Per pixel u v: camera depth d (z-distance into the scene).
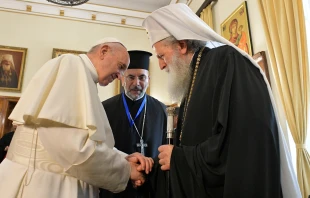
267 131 0.87
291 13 2.57
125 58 1.54
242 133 0.88
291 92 2.49
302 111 2.39
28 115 1.11
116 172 1.21
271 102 0.97
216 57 1.16
